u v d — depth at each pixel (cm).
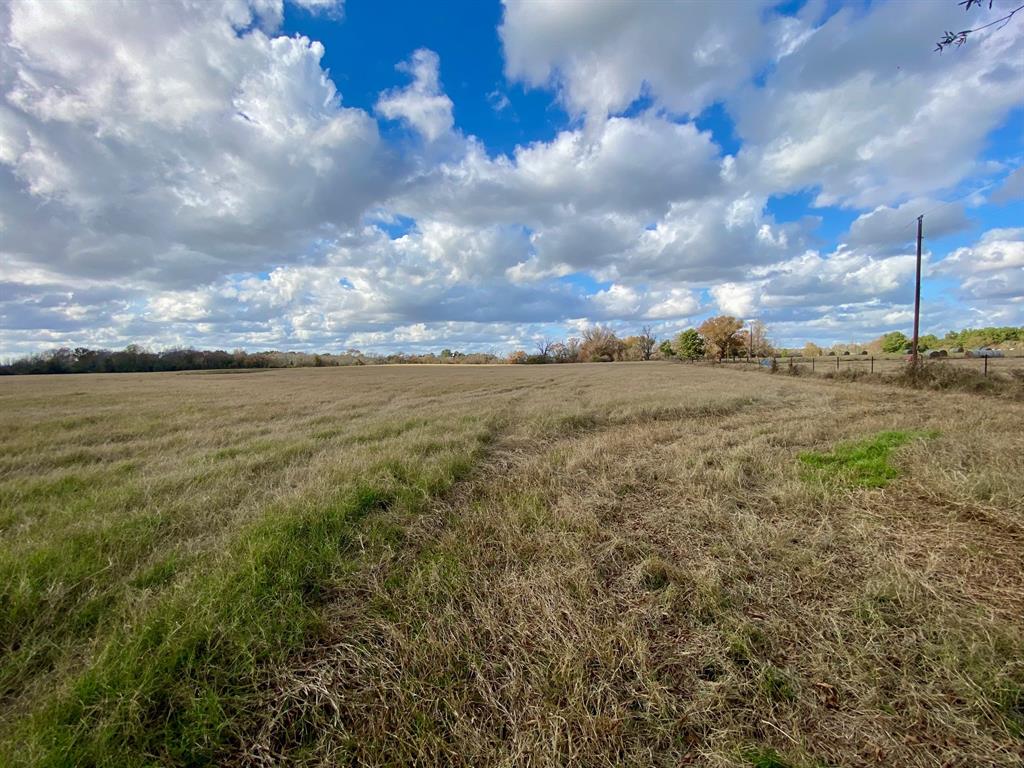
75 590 341
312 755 219
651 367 6256
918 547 395
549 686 252
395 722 233
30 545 395
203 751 219
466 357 11469
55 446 935
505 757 211
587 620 304
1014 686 233
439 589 346
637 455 772
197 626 274
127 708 224
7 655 275
